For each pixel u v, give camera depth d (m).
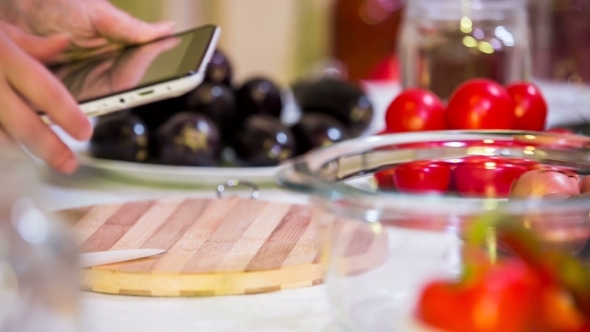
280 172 1.11
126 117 1.50
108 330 0.98
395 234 0.92
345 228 0.94
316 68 2.60
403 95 1.27
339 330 0.99
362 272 0.94
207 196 1.35
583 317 0.88
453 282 0.90
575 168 1.09
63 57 1.35
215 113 1.56
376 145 1.11
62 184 1.44
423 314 0.90
